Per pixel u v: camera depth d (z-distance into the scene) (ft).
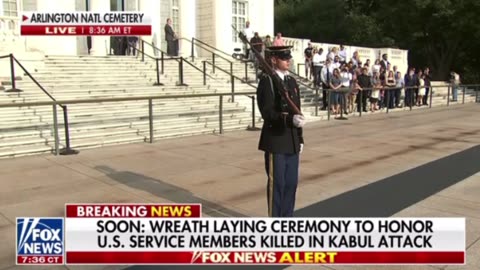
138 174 25.00
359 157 29.86
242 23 83.76
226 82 56.34
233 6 82.28
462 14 101.50
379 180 23.99
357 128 43.68
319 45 74.90
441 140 36.78
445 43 119.03
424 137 38.32
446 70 120.98
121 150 31.86
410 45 124.67
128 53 64.49
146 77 51.83
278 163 15.52
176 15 77.56
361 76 57.57
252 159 28.91
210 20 77.61
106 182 23.36
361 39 140.46
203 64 56.03
